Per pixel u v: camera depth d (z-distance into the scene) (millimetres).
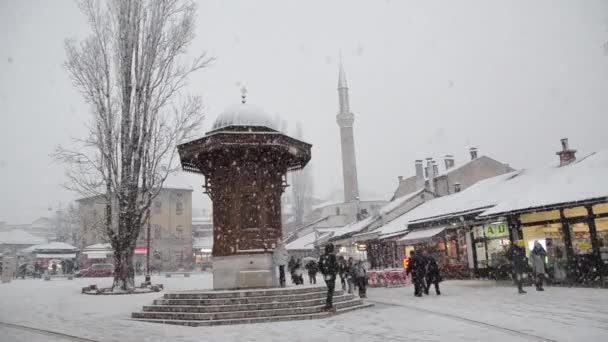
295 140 19016
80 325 13773
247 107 19359
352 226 51156
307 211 67688
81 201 63781
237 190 18219
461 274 29312
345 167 76688
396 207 44156
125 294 24609
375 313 15062
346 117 78062
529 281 22062
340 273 22609
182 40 27859
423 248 33844
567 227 21094
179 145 18656
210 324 13594
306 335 11352
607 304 14211
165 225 71875
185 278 42094
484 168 50219
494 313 13625
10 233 73875
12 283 37156
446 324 12203
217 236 18359
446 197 37406
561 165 26984
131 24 27250
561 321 11727
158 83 27328
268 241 18250
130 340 11086
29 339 11289
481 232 28062
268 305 14750
